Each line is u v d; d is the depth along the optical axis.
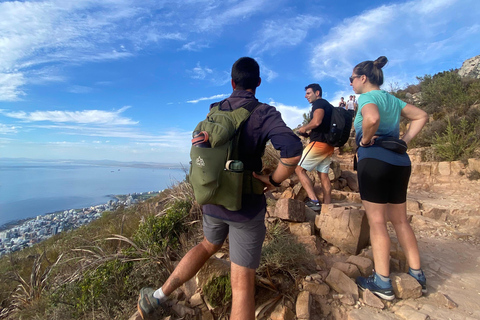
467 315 2.21
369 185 2.50
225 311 2.32
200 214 3.73
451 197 5.69
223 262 2.56
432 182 6.83
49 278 3.86
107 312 2.45
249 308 1.74
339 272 2.60
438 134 8.48
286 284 2.50
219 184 1.64
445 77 11.61
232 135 1.70
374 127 2.32
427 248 3.61
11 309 3.91
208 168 1.63
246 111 1.77
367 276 2.71
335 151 9.27
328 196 4.24
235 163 1.64
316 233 3.58
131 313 2.43
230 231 1.86
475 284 2.73
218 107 1.95
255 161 1.83
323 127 3.92
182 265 2.11
